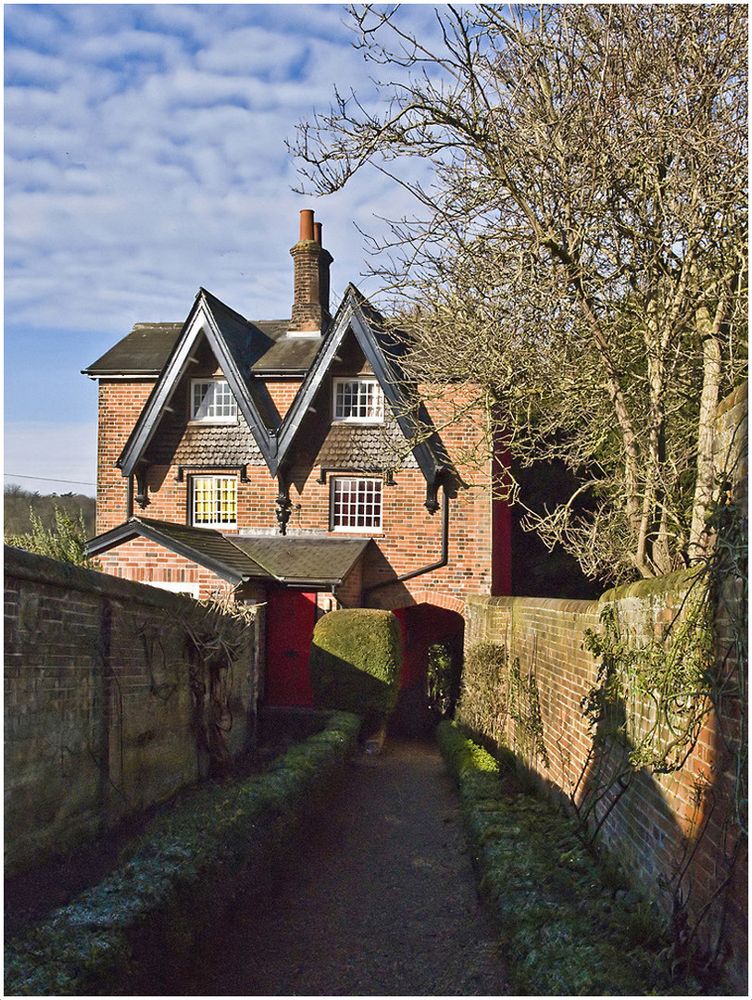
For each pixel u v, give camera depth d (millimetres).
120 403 22531
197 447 21922
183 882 6148
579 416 12773
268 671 20031
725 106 8922
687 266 9477
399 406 18016
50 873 6691
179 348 21250
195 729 11086
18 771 6547
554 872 6789
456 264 11594
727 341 9305
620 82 9461
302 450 21469
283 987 6312
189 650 10938
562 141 9797
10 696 6438
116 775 8477
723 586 4770
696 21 8898
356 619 17500
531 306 11516
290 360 22344
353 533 21312
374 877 9039
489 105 10039
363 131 10180
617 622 7148
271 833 8367
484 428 14711
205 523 21969
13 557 6430
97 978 4688
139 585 9016
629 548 11039
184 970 5883
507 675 13562
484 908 7605
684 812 5191
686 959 4672
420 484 21031
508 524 23453
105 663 8297
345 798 12711
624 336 11102
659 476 9906
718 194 8828
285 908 8047
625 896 6047
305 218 23984
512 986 5398
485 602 16812
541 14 9820
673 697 5375
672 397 11602
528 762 11242
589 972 4672
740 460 4785
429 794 13180
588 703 7809
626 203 10188
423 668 24047
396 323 14766
